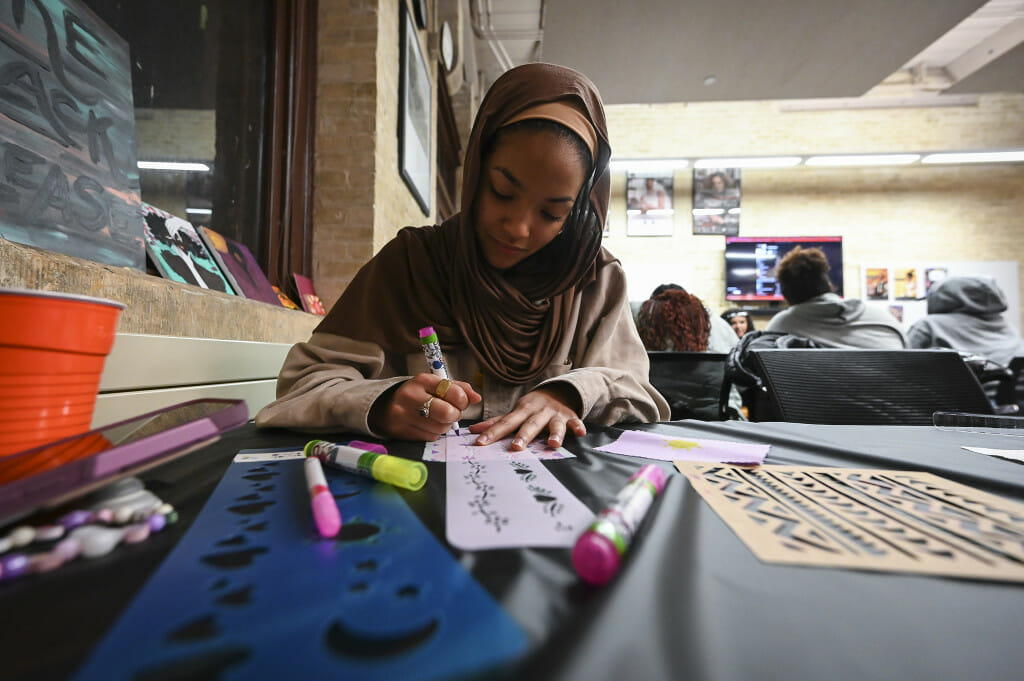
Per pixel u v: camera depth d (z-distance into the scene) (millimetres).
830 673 161
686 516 307
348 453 406
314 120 1649
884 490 369
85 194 664
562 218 700
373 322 778
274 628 181
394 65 1904
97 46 727
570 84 660
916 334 2721
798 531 284
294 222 1625
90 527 260
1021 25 4262
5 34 582
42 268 508
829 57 3074
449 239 818
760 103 5539
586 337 856
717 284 5637
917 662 168
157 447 274
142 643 171
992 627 189
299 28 1634
